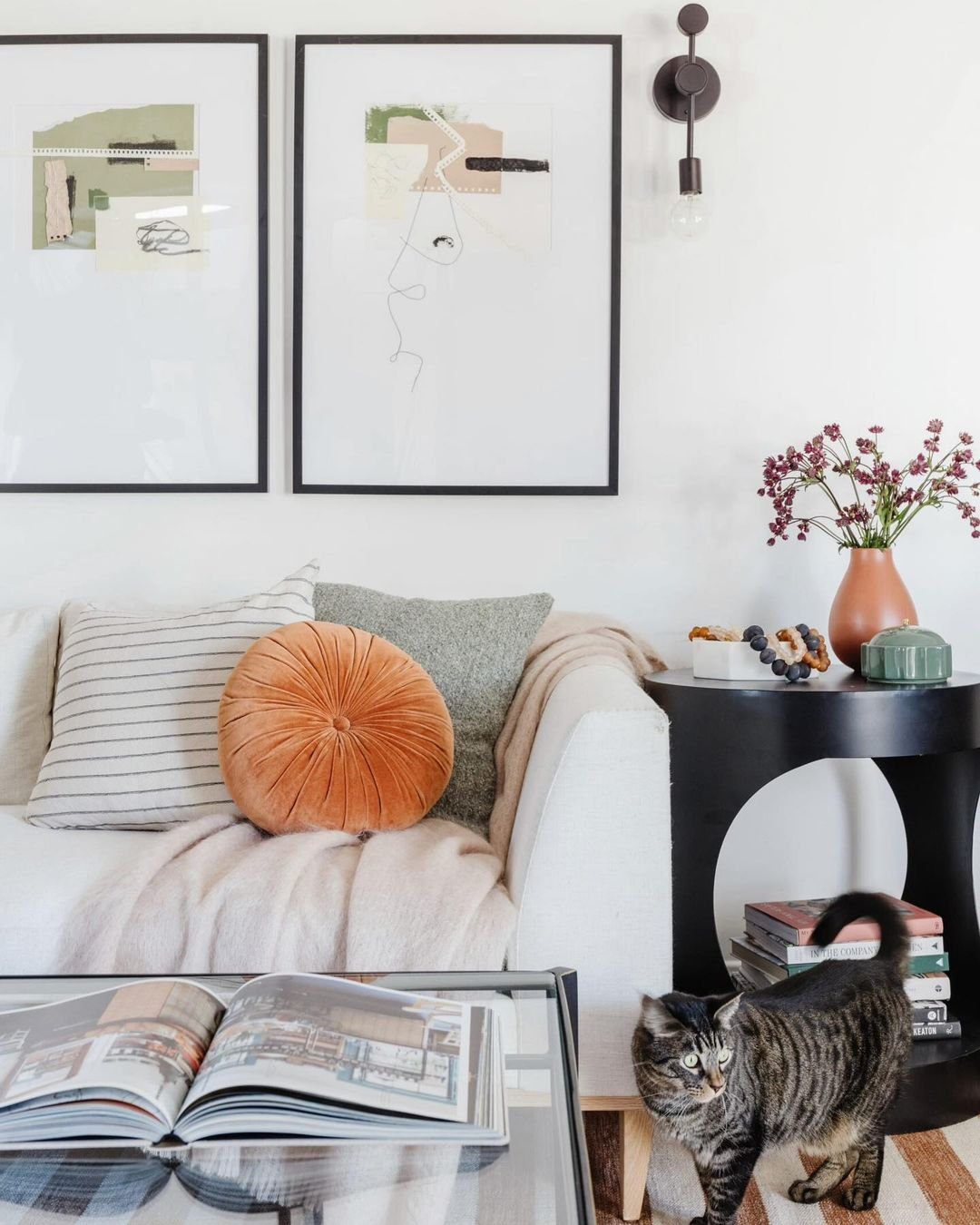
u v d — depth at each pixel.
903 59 2.20
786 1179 1.53
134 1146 0.76
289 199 2.23
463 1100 0.79
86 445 2.23
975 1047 1.72
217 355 2.22
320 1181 0.75
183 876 1.39
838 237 2.21
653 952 1.40
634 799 1.40
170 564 2.23
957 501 2.10
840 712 1.66
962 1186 1.50
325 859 1.46
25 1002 0.99
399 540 2.23
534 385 2.21
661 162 2.21
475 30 2.21
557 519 2.22
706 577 2.22
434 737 1.64
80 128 2.22
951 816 1.93
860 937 1.76
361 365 2.21
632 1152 1.42
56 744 1.77
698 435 2.22
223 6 2.22
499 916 1.34
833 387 2.22
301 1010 0.90
